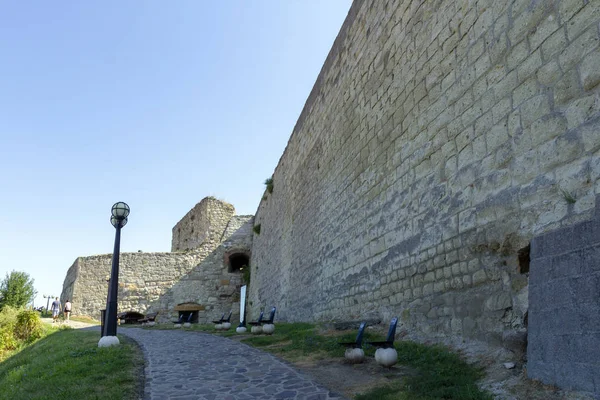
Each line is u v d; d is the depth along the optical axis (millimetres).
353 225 11375
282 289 19953
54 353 9992
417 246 7934
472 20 6770
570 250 4418
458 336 6523
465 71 6863
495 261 5867
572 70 4816
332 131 13828
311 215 15875
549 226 4926
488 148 6156
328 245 13500
